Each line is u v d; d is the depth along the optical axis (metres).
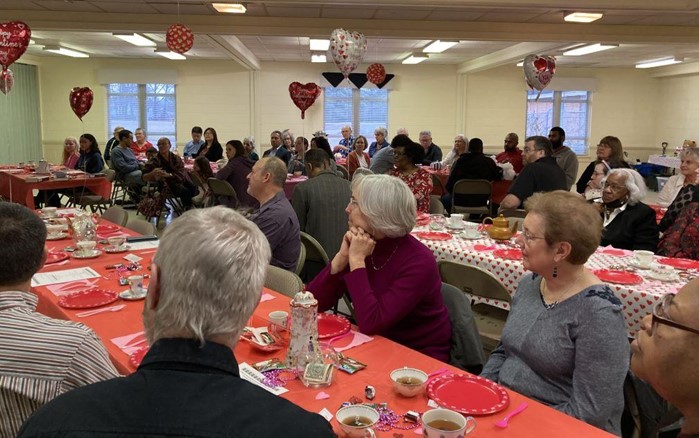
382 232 1.85
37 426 0.71
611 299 1.50
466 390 1.36
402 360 1.58
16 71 10.90
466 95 12.27
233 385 0.77
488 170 6.64
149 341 0.84
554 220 1.53
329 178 3.82
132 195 8.37
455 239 3.36
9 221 1.33
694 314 0.85
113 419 0.71
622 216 3.39
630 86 12.66
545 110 12.63
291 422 0.73
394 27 7.35
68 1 6.38
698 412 0.87
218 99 11.94
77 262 2.70
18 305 1.30
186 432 0.69
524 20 7.20
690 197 3.68
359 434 1.15
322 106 12.15
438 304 1.90
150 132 12.03
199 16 7.16
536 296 1.67
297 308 1.46
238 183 6.04
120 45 9.74
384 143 9.86
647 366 0.90
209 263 0.80
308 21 7.28
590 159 12.85
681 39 7.51
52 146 11.81
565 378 1.53
